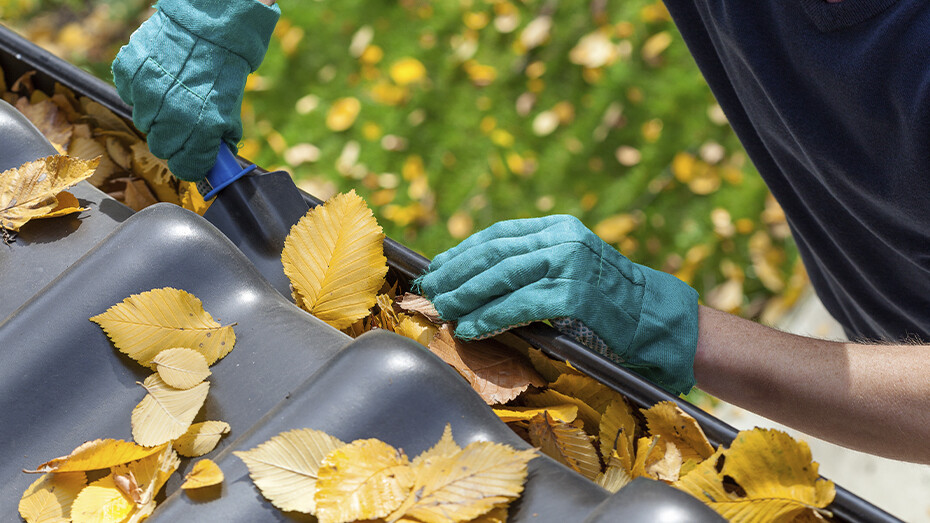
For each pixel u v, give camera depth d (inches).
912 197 40.1
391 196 105.0
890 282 49.8
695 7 49.3
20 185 36.2
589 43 112.2
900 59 35.5
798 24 38.5
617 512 24.1
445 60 114.1
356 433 26.7
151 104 38.8
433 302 37.4
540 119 108.3
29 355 29.3
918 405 37.6
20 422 28.7
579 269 35.8
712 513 24.0
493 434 28.0
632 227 100.4
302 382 29.5
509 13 116.1
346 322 36.2
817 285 64.6
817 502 28.5
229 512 25.6
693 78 108.1
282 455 26.2
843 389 39.1
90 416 29.3
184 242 31.9
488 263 36.6
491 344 37.4
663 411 31.9
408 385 27.5
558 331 35.0
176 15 39.5
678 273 97.9
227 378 30.1
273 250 38.4
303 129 111.7
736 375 40.5
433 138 108.6
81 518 27.6
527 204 103.2
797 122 42.3
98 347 30.0
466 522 25.6
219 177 39.1
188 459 28.6
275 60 117.0
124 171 49.4
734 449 29.7
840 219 48.8
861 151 41.0
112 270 31.1
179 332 30.4
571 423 35.1
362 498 25.4
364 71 114.7
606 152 105.4
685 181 102.6
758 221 99.7
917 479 81.0
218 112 39.2
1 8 124.6
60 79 44.5
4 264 34.4
